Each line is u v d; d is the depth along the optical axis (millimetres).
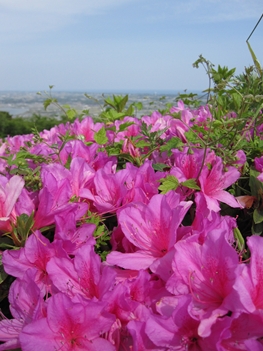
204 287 293
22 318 310
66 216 345
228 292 281
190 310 263
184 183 397
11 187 348
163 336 268
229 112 601
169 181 400
